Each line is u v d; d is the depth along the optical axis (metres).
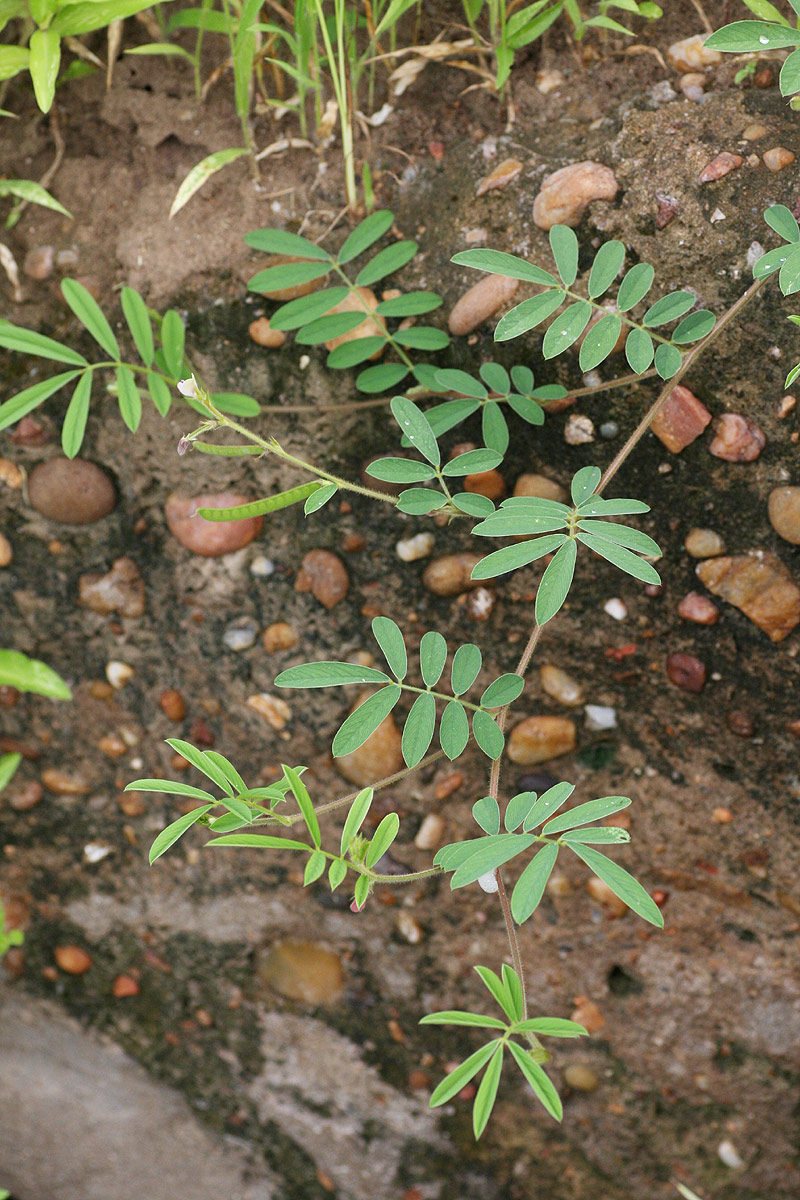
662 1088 0.82
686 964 0.81
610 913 0.81
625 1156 0.84
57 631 0.84
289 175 0.77
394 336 0.74
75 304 0.71
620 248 0.66
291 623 0.81
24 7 0.75
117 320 0.79
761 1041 0.80
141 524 0.81
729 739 0.77
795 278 0.63
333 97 0.78
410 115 0.77
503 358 0.75
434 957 0.84
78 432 0.70
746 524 0.73
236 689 0.82
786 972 0.79
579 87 0.76
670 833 0.79
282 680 0.63
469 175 0.76
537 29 0.74
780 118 0.72
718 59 0.74
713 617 0.75
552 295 0.65
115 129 0.80
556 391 0.72
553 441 0.75
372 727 0.63
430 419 0.72
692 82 0.74
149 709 0.84
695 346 0.72
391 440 0.77
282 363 0.77
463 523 0.77
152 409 0.78
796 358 0.71
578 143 0.74
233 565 0.80
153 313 0.75
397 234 0.76
